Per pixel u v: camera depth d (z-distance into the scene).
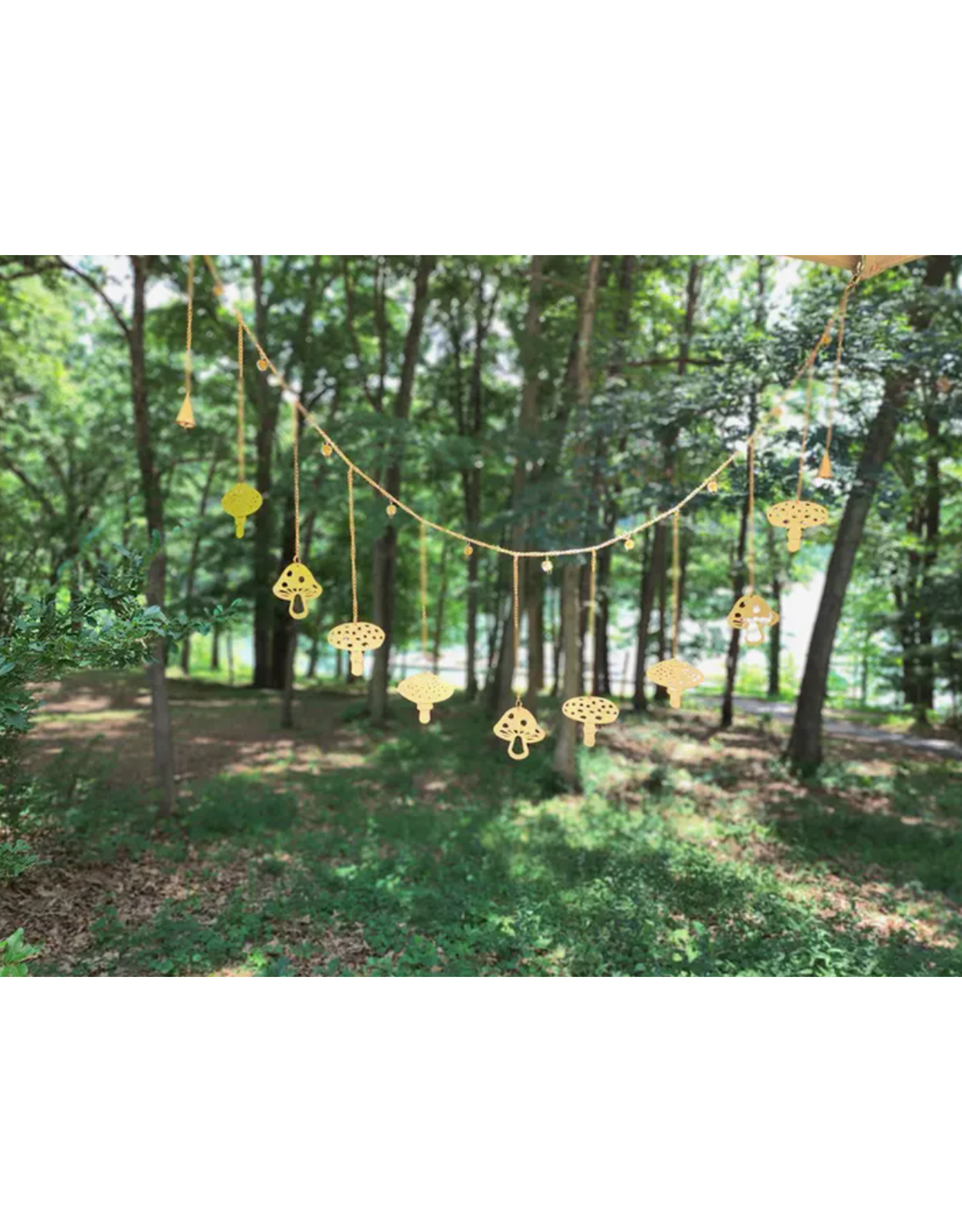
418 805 8.89
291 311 15.80
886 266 2.95
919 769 11.91
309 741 12.73
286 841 7.07
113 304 8.44
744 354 8.36
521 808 8.95
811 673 11.52
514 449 10.35
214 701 16.84
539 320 11.77
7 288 10.84
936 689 14.63
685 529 16.39
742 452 3.79
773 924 5.52
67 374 18.03
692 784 10.53
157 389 14.70
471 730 14.05
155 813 7.47
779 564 14.62
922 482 14.38
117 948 4.67
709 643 17.05
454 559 23.09
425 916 5.36
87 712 14.00
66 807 6.63
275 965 4.57
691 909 5.76
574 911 5.48
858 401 8.45
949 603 12.19
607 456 9.88
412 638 25.62
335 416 15.14
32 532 8.38
